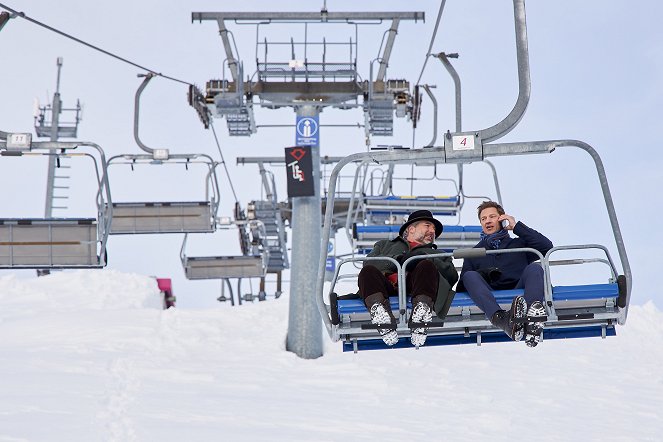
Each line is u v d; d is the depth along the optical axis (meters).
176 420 18.23
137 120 33.44
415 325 11.32
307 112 30.33
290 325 28.75
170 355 26.38
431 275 11.50
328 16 29.81
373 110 30.64
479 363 26.34
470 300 11.73
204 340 28.41
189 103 31.48
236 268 42.22
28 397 19.44
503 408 21.09
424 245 12.42
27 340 28.23
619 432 19.12
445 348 28.23
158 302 42.00
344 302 11.81
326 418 19.30
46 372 22.91
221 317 31.70
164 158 33.16
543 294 11.50
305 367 25.92
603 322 12.39
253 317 31.80
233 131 32.75
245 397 21.42
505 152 11.26
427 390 22.91
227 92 29.78
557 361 27.12
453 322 11.86
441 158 11.23
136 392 21.19
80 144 20.67
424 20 29.53
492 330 12.48
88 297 38.69
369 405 20.94
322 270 11.71
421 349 28.05
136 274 43.44
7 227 23.67
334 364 26.33
